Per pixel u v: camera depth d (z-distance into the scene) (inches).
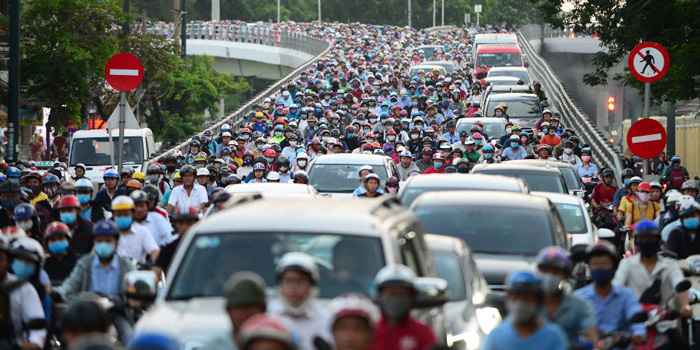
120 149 1862.7
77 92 4045.3
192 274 777.6
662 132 1818.4
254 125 3703.3
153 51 4963.1
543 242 1188.5
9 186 1472.7
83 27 4077.3
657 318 928.3
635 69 1846.7
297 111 4141.2
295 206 840.3
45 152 4389.8
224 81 6328.7
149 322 716.0
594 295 851.4
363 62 6722.4
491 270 1115.9
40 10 3949.3
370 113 3959.2
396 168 2199.8
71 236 1144.2
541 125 3336.6
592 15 3161.9
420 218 1232.2
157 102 5930.1
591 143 3789.4
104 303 888.3
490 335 674.2
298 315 658.8
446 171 2192.4
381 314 665.0
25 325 856.3
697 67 2578.7
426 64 5994.1
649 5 2935.5
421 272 824.3
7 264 860.6
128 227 1106.7
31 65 3966.5
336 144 2655.0
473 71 6633.9
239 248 783.7
